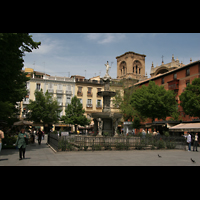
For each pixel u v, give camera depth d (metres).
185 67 43.03
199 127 24.88
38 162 9.91
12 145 17.05
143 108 38.03
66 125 54.56
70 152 14.05
